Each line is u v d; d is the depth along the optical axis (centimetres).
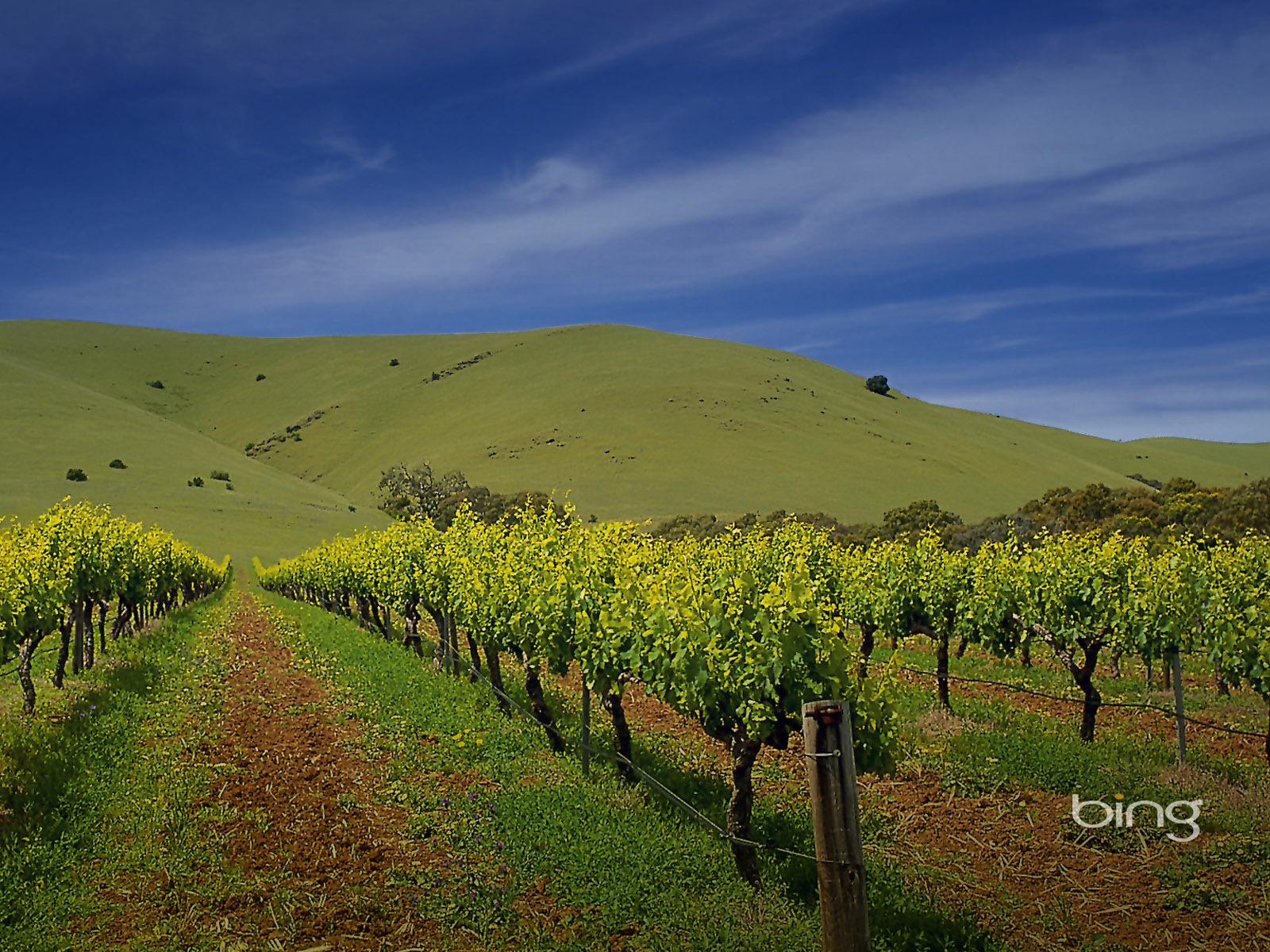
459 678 1659
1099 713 1510
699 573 959
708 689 778
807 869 754
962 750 1116
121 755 1066
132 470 9275
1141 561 1366
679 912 673
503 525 1758
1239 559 1631
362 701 1425
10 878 712
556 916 677
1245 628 1202
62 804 872
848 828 521
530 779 1008
